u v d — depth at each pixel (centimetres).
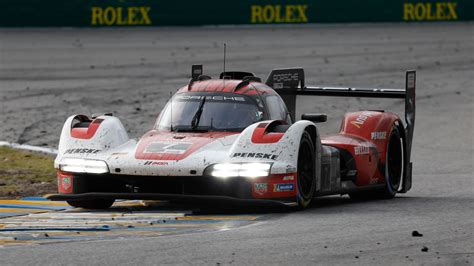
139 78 9100
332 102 7819
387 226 2744
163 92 8162
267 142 3075
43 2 14100
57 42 12319
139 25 14300
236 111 3334
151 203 3453
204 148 3105
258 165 3009
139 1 14288
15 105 7431
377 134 3728
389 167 3781
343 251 2323
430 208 3244
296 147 3078
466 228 2706
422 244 2427
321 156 3322
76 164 3158
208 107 3359
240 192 3034
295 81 4138
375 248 2366
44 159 4900
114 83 8781
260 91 3444
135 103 7531
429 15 14675
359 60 10531
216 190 3062
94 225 2766
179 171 3008
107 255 2269
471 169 4694
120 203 3484
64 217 2977
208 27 14238
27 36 13012
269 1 14425
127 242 2448
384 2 14650
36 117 6806
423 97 8056
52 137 5912
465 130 6300
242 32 13488
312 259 2223
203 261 2200
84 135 3256
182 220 2894
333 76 9231
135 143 3278
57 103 7531
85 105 7419
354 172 3562
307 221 2859
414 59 10669
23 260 2217
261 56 10794
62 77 9231
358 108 7456
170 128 3331
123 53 11188
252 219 2914
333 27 14112
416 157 5194
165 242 2445
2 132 6100
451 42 12262
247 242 2447
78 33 13475
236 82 3459
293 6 14462
